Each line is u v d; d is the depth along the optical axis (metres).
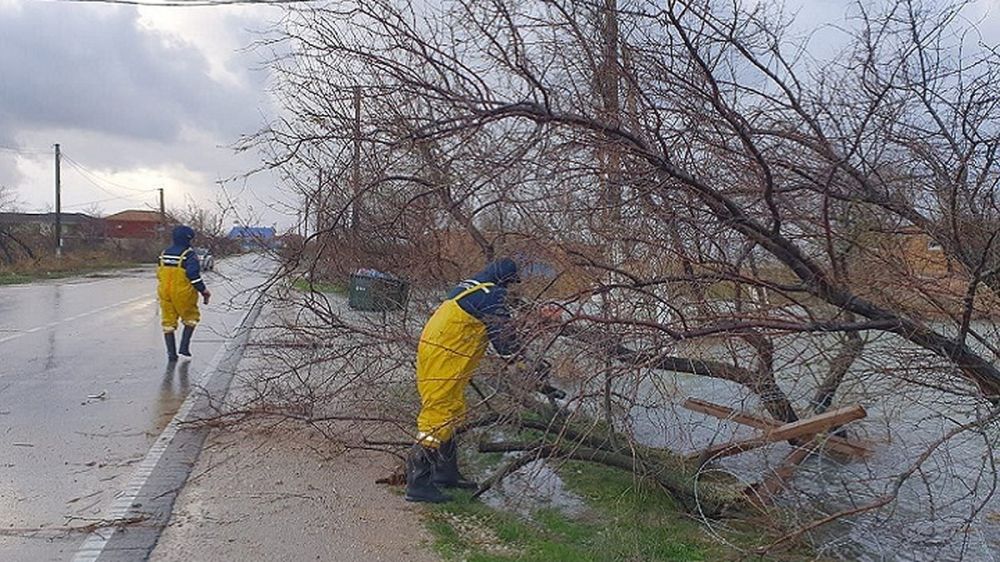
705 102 4.76
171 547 4.96
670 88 4.77
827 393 5.40
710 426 6.81
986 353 5.05
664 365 5.17
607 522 5.65
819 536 5.19
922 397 4.93
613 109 4.81
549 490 6.29
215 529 5.28
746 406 5.79
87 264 51.09
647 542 5.25
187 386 10.09
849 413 5.16
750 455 6.50
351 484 6.28
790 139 4.85
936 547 4.96
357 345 7.26
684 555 5.14
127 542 5.02
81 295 26.28
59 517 5.45
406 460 6.28
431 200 6.49
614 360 4.75
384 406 7.20
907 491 5.29
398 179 5.54
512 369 5.18
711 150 4.88
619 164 4.81
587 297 4.75
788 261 4.98
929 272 5.02
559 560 4.92
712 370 5.48
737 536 5.45
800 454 5.61
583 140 4.66
